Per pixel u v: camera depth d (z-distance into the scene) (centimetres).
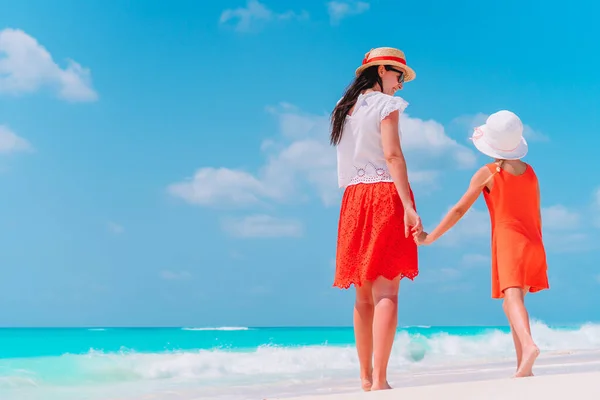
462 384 233
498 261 350
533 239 347
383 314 317
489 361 1088
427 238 338
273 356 1061
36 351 1008
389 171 333
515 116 359
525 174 359
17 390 753
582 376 229
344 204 344
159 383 822
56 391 748
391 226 326
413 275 329
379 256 324
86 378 843
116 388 771
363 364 343
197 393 698
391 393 228
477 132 375
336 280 342
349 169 345
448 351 1262
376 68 354
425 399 212
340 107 351
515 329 329
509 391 208
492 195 358
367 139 337
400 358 1145
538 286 346
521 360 335
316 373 928
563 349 1343
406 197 324
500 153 358
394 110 332
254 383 798
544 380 223
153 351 1049
